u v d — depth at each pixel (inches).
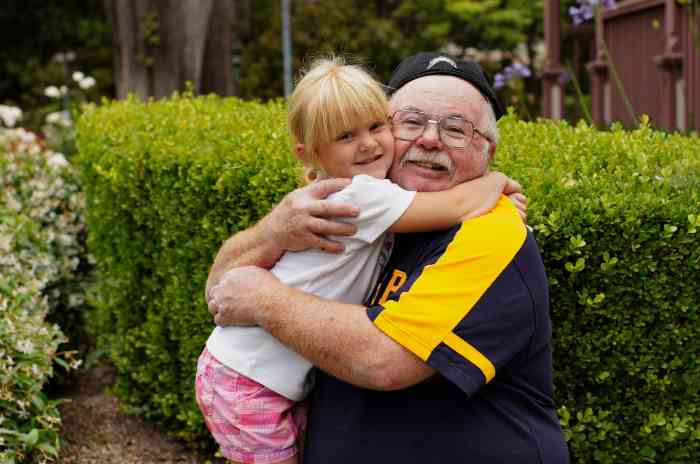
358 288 88.3
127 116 190.9
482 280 80.3
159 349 164.2
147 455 159.2
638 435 113.9
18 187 207.0
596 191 111.4
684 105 293.6
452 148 87.3
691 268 107.3
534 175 116.7
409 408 83.6
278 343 87.8
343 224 84.2
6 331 138.8
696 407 112.1
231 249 93.1
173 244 156.1
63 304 201.8
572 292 109.8
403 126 88.7
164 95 406.6
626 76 366.0
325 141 87.4
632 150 127.4
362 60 99.4
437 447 82.8
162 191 153.6
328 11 676.1
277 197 127.2
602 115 378.9
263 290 85.9
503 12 668.1
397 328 79.6
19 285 161.3
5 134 237.8
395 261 87.8
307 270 86.7
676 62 298.8
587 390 114.6
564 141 139.1
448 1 665.0
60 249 200.5
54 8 780.6
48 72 745.6
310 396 93.4
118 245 173.3
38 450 139.9
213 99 209.2
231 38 443.5
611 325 110.7
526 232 83.7
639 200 107.5
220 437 91.0
